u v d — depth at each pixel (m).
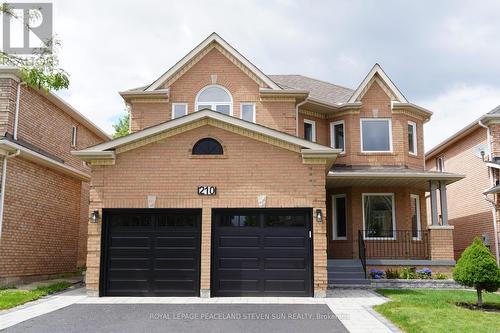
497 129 18.12
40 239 16.33
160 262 12.42
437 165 24.58
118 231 12.59
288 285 12.28
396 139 18.31
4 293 12.10
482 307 10.72
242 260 12.42
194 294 12.22
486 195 17.75
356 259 16.41
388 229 17.72
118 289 12.33
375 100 18.67
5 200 14.11
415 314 9.27
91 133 22.12
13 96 14.80
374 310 10.12
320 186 12.54
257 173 12.62
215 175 12.65
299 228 12.53
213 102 17.34
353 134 18.34
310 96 19.16
